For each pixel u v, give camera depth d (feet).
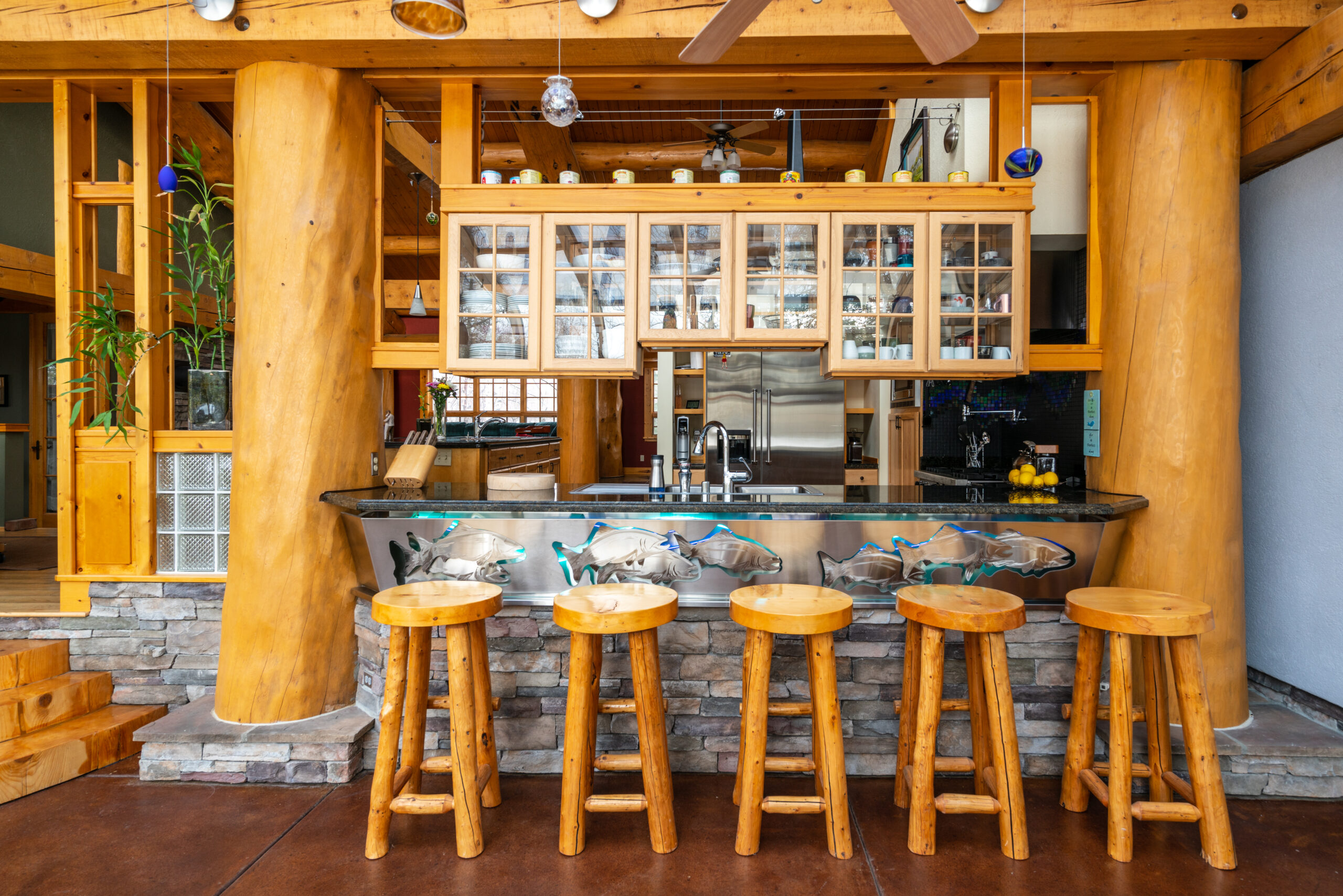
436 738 9.13
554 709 8.99
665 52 9.22
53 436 21.47
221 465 10.17
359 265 9.77
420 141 20.48
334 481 9.47
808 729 8.93
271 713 9.03
